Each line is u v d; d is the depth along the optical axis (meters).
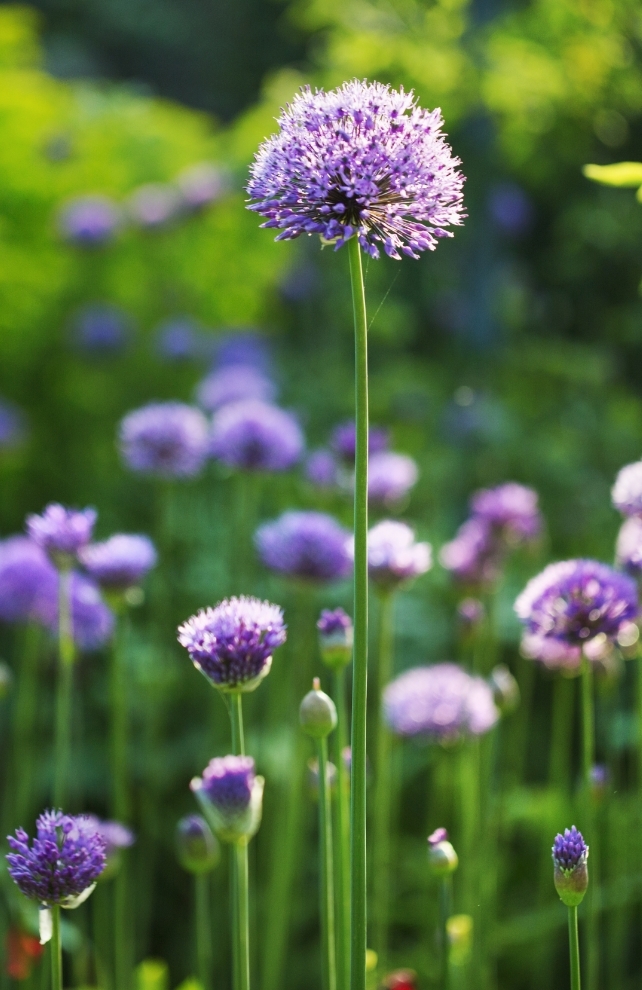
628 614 1.67
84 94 6.68
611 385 6.21
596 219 6.05
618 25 3.89
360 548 1.24
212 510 4.86
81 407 5.93
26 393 5.95
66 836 1.33
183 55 12.95
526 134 5.36
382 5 4.89
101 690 3.94
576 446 5.39
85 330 5.51
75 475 5.75
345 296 6.24
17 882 1.32
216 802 1.39
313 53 6.01
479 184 5.73
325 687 3.41
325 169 1.23
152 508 5.03
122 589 2.32
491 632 3.00
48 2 13.05
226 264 6.37
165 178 6.52
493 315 6.02
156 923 3.37
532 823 3.01
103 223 5.49
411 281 6.96
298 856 2.98
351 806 1.26
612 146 4.89
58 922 1.34
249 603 1.43
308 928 3.28
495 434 5.04
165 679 3.52
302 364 5.97
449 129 5.52
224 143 6.91
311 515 2.45
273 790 3.16
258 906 3.04
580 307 6.95
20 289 5.62
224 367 5.29
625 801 2.61
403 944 3.13
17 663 4.09
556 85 4.55
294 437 3.13
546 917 2.57
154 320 6.26
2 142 5.88
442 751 3.01
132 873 3.26
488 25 4.72
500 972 2.95
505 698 2.11
